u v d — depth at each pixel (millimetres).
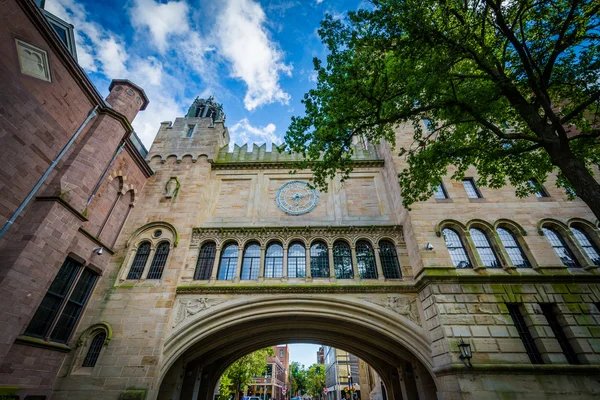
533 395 10508
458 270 13727
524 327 12320
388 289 14336
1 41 9812
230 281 15188
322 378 84500
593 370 10812
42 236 10609
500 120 12852
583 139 11477
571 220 15062
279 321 16172
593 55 10414
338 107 11602
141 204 17578
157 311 13742
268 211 18031
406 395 17094
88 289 14117
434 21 10828
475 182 16828
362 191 18750
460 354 11336
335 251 16172
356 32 10977
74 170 12375
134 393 11742
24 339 10359
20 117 10570
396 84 11336
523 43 10062
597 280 12945
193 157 19812
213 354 17625
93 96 13945
